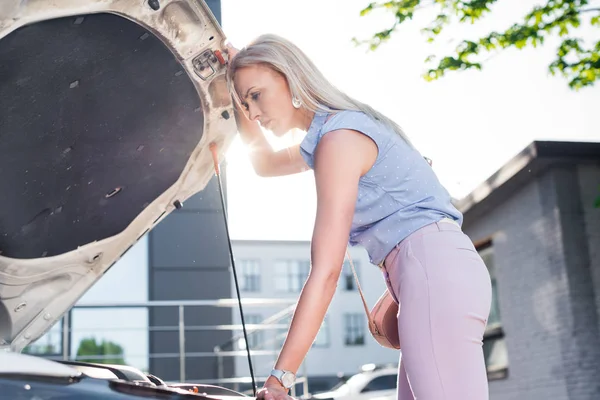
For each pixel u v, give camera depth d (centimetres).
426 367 172
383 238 186
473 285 176
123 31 190
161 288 984
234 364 1008
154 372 973
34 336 247
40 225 225
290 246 3875
